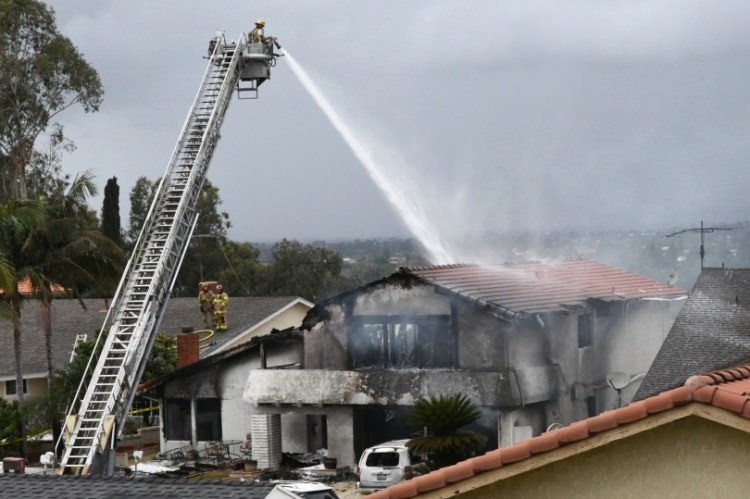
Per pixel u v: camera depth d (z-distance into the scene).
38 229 56.09
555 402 52.84
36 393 72.00
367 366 53.78
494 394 50.41
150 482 21.64
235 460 56.34
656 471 15.39
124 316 51.28
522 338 51.72
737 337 37.47
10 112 87.94
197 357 66.56
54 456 46.44
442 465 44.34
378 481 46.97
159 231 53.88
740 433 14.95
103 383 48.94
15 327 57.59
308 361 55.28
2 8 87.69
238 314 78.31
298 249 106.38
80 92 90.06
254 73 58.47
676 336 38.66
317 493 38.19
